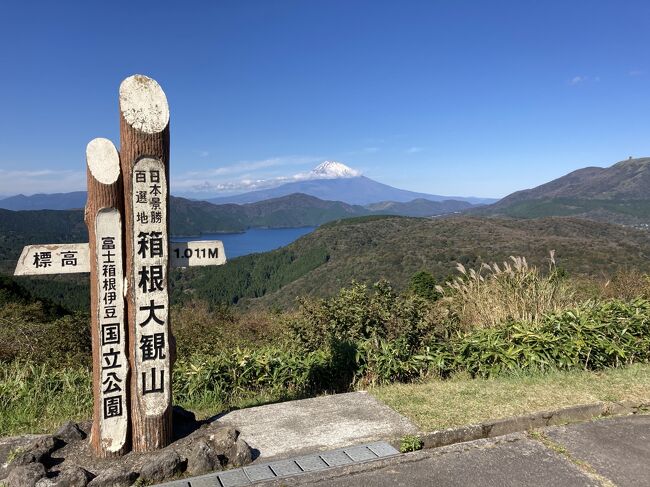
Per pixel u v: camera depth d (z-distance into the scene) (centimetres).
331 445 289
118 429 269
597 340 457
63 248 265
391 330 492
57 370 514
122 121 262
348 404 354
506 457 276
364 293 544
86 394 415
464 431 305
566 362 444
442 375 464
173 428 303
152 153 267
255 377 442
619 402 346
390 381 452
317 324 531
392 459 272
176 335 705
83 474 241
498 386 391
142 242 268
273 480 251
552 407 337
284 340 587
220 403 409
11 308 966
